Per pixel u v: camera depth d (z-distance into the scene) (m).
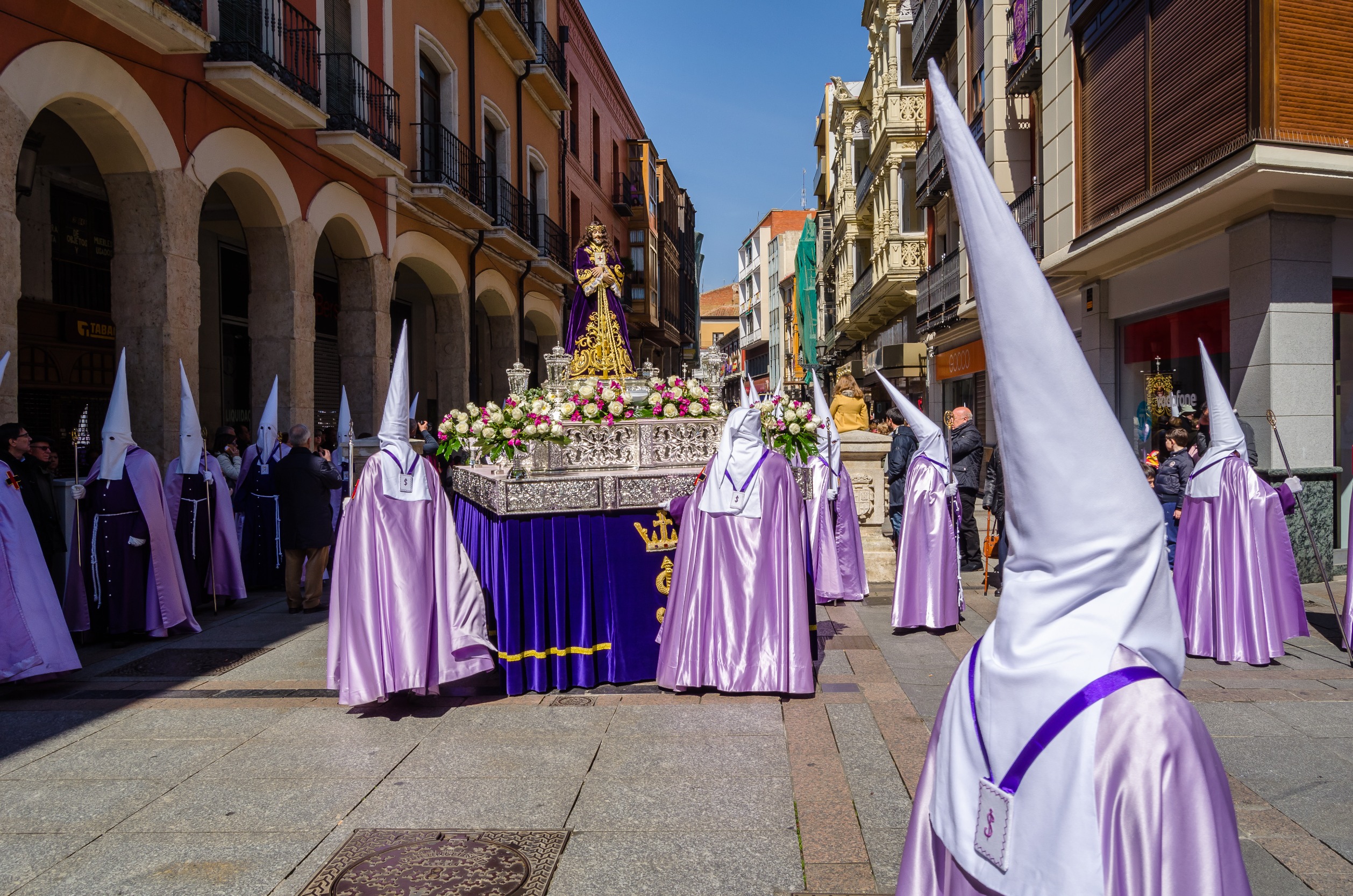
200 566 8.04
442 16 16.12
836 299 37.75
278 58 10.76
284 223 10.94
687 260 48.53
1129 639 1.35
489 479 5.64
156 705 5.11
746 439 5.28
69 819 3.57
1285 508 6.44
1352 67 7.98
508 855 3.20
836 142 36.94
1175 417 10.41
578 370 7.19
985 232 1.35
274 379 11.03
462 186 16.34
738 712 4.83
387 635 4.81
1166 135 9.41
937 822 1.56
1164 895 1.21
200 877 3.08
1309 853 3.16
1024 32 13.80
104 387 12.06
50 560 6.61
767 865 3.11
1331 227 8.44
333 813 3.59
